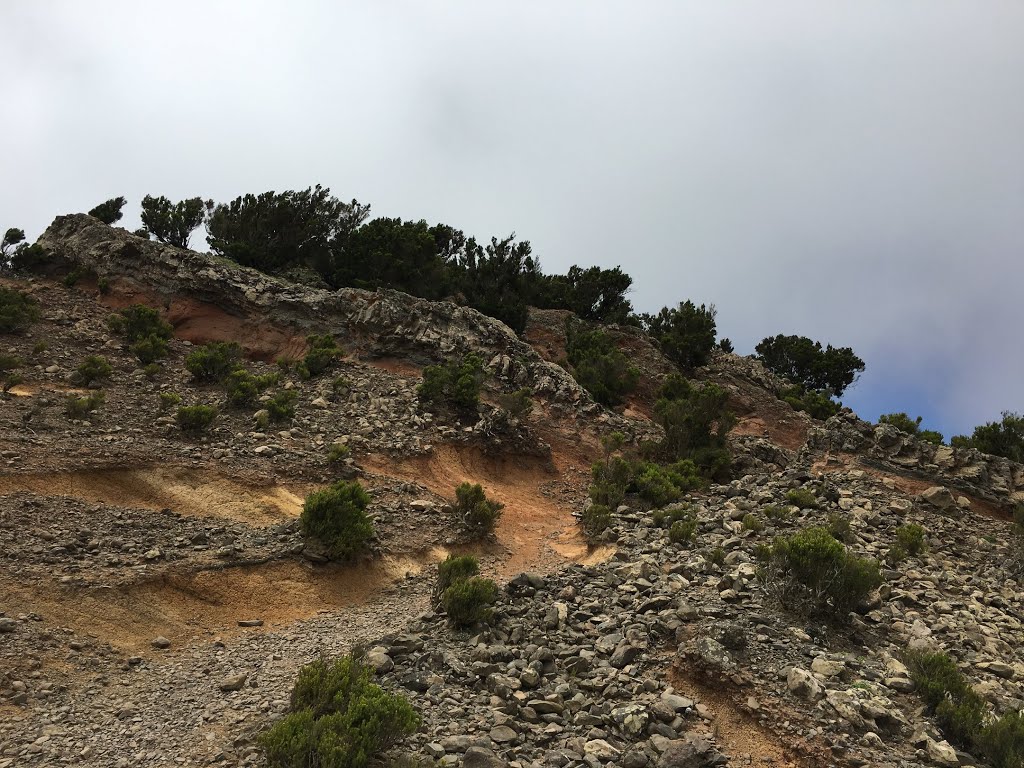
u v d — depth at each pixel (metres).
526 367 41.66
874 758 9.09
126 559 15.02
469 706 10.44
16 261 44.66
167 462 20.11
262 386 31.11
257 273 46.00
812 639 12.29
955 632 13.54
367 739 8.37
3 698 10.31
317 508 18.14
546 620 13.48
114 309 40.78
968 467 25.36
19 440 18.86
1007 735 9.32
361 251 54.94
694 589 14.76
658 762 9.22
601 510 23.81
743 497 24.09
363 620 15.83
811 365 78.50
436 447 30.66
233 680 11.36
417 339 40.16
